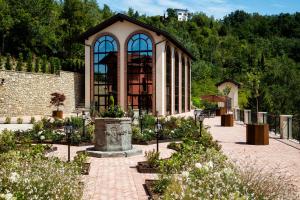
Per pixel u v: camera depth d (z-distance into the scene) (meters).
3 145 11.62
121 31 33.19
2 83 27.72
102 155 11.70
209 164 5.91
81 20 58.94
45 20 51.72
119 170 9.61
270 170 9.29
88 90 34.00
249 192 5.16
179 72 40.00
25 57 46.75
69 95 37.38
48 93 33.69
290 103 54.09
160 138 15.88
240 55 96.88
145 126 19.50
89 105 33.84
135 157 11.81
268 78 60.62
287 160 11.03
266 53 105.38
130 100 33.09
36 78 31.92
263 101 37.72
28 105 30.95
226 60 91.81
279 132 18.64
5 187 5.19
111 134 12.10
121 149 12.16
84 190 7.34
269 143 15.33
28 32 47.22
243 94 65.88
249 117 25.45
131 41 33.06
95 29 33.31
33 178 5.56
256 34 132.62
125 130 12.34
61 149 13.45
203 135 14.12
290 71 60.72
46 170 6.24
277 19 138.50
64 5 60.53
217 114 37.12
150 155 9.88
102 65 33.81
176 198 4.70
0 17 44.62
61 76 35.84
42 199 5.27
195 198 4.59
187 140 12.21
